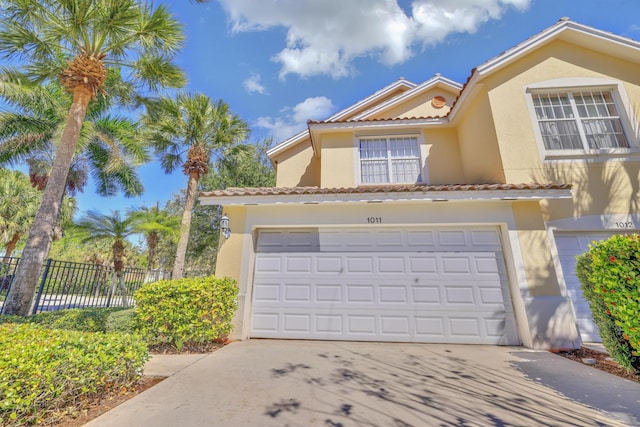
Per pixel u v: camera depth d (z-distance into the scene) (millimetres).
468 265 7656
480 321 7258
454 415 3566
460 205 7824
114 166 15070
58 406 3381
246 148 17594
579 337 6574
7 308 7734
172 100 15016
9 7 8898
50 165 16484
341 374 5004
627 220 7527
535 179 8031
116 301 12938
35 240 8359
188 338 6445
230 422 3365
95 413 3578
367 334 7461
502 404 3861
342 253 8117
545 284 6996
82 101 9680
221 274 7867
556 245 7629
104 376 3883
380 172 11367
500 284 7426
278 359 5824
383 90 14109
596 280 4750
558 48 9195
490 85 9047
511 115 8664
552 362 5660
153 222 15836
